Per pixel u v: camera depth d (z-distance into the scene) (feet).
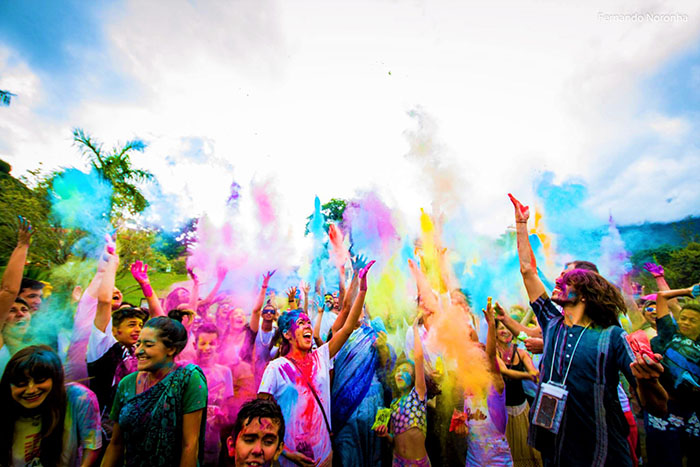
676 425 9.72
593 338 7.03
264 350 12.61
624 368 6.49
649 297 12.67
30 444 6.95
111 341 9.95
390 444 9.93
